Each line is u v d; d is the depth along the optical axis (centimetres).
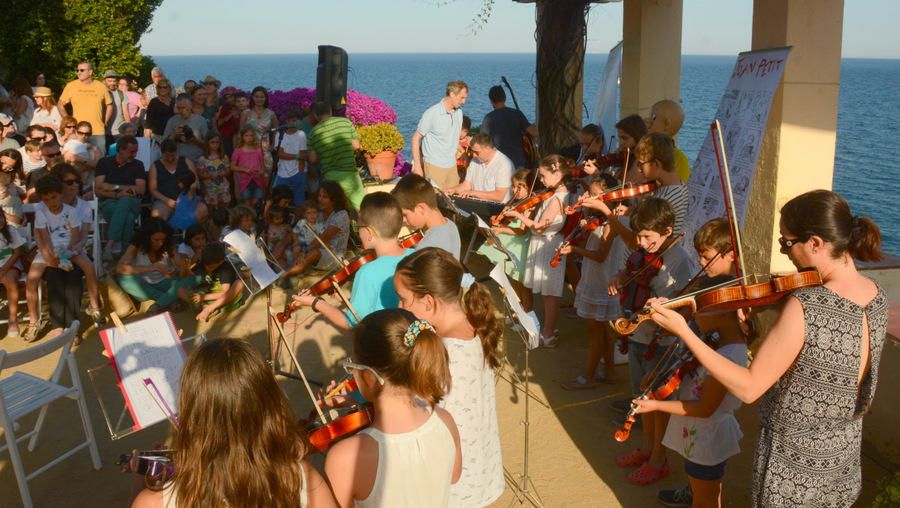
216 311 688
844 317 245
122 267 680
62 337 422
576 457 441
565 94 865
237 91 1070
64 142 891
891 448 414
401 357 228
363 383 233
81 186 849
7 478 436
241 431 198
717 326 316
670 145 460
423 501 231
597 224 494
